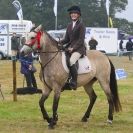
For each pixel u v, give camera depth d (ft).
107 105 60.80
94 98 49.96
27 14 306.76
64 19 307.37
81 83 47.91
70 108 58.13
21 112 55.01
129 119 51.44
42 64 46.11
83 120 49.67
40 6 309.42
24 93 70.54
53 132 44.24
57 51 46.32
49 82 46.03
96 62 48.70
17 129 45.65
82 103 62.34
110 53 188.65
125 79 98.99
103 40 188.75
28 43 45.42
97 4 326.85
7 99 65.46
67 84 46.65
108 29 188.55
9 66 129.70
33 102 62.64
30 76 72.18
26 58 71.82
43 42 45.78
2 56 166.50
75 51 46.68
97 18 325.83
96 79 49.80
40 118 51.55
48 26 307.99
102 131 44.96
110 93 49.11
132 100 66.18
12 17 319.88
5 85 84.89
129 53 165.78
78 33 46.78
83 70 47.42
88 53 49.03
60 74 45.96
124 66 136.46
